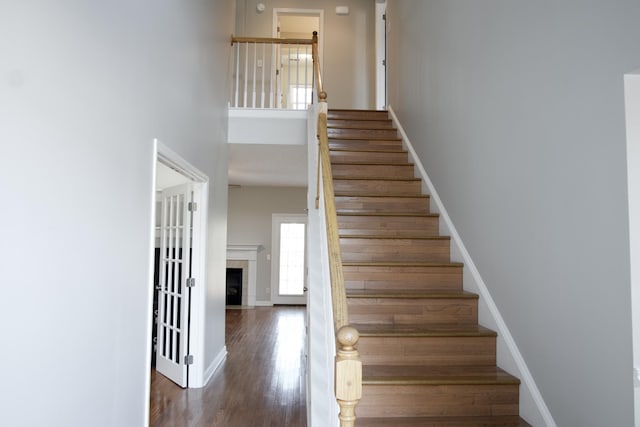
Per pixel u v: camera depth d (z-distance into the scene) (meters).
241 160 6.63
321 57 8.12
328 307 2.20
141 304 2.50
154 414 3.50
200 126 3.88
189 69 3.49
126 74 2.26
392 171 4.59
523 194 2.42
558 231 2.09
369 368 2.55
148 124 2.58
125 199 2.26
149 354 2.62
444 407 2.35
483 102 2.96
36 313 1.53
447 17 3.73
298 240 10.03
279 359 5.28
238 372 4.71
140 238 2.47
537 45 2.28
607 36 1.76
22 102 1.44
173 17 3.05
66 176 1.70
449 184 3.63
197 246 4.25
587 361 1.88
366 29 8.20
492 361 2.65
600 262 1.80
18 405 1.44
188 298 4.26
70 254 1.74
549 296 2.16
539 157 2.26
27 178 1.47
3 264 1.36
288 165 7.07
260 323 7.70
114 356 2.17
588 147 1.87
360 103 8.08
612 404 1.73
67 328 1.73
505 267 2.62
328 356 2.14
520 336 2.44
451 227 3.52
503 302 2.64
